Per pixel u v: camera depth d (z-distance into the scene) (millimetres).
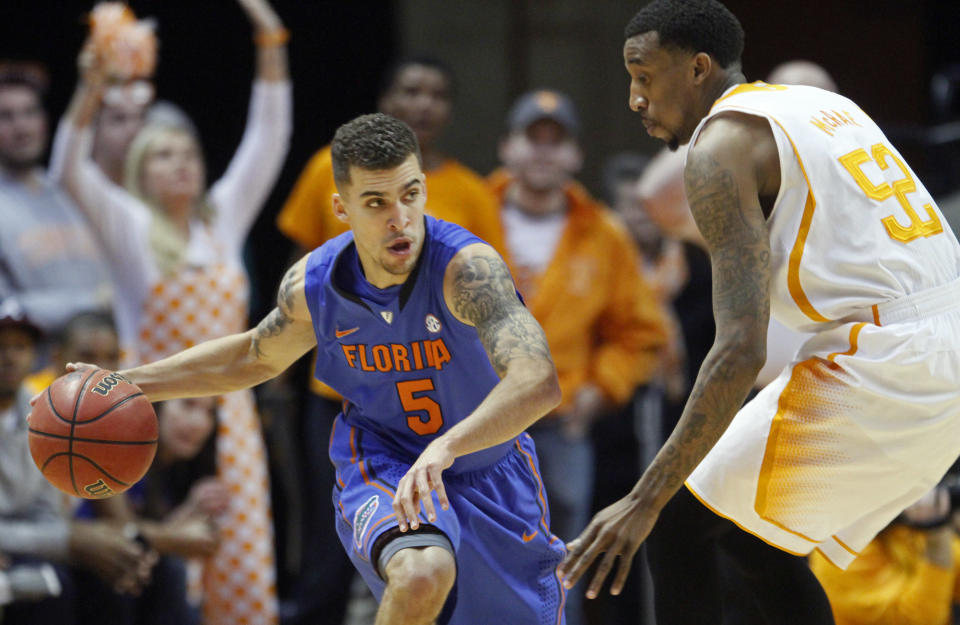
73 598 17812
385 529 11055
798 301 11508
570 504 20734
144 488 19812
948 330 11398
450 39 30984
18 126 21547
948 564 15969
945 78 30312
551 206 21938
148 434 11875
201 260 20672
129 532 18344
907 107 31250
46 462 11781
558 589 12719
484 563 12055
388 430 12289
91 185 20156
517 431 10406
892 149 11898
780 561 12438
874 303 11328
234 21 31672
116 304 20703
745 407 12086
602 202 30922
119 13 20688
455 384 11836
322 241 20922
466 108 30984
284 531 26797
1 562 17203
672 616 12398
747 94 11617
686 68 11930
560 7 30750
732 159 11219
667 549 12352
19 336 17938
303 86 31812
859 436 11430
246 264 27625
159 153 20781
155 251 20406
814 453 11516
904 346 11203
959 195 21484
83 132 20125
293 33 31562
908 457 11555
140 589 18406
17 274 21000
